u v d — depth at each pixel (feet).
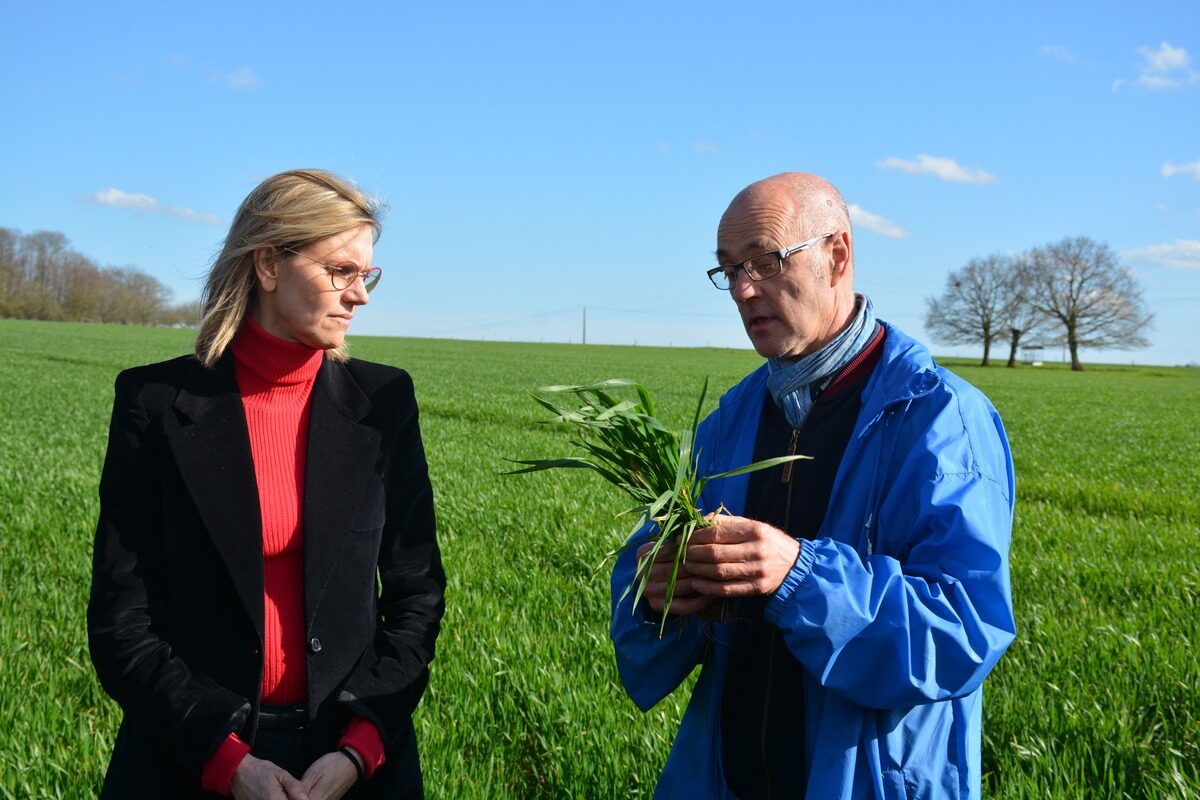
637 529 7.41
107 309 377.09
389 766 8.37
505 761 14.16
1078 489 44.37
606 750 13.65
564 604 21.40
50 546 26.25
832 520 7.98
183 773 7.82
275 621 8.12
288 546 8.23
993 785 13.37
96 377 108.58
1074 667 17.42
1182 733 14.62
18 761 13.29
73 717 15.07
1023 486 45.29
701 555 7.26
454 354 227.81
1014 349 318.45
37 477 37.47
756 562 7.11
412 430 9.19
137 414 8.10
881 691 6.97
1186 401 145.89
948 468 7.44
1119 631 19.47
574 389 8.30
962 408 7.73
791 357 8.56
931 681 6.89
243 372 8.49
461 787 12.92
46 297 367.86
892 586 7.03
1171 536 31.71
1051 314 313.12
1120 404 132.16
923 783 7.34
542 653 17.69
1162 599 22.41
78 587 22.24
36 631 19.06
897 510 7.68
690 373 169.27
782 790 7.92
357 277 8.32
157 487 8.10
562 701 15.16
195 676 7.83
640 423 8.21
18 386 92.99
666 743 13.88
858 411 8.30
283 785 7.47
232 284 8.28
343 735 8.07
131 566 7.93
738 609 8.35
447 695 15.89
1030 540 30.58
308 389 8.66
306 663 8.09
